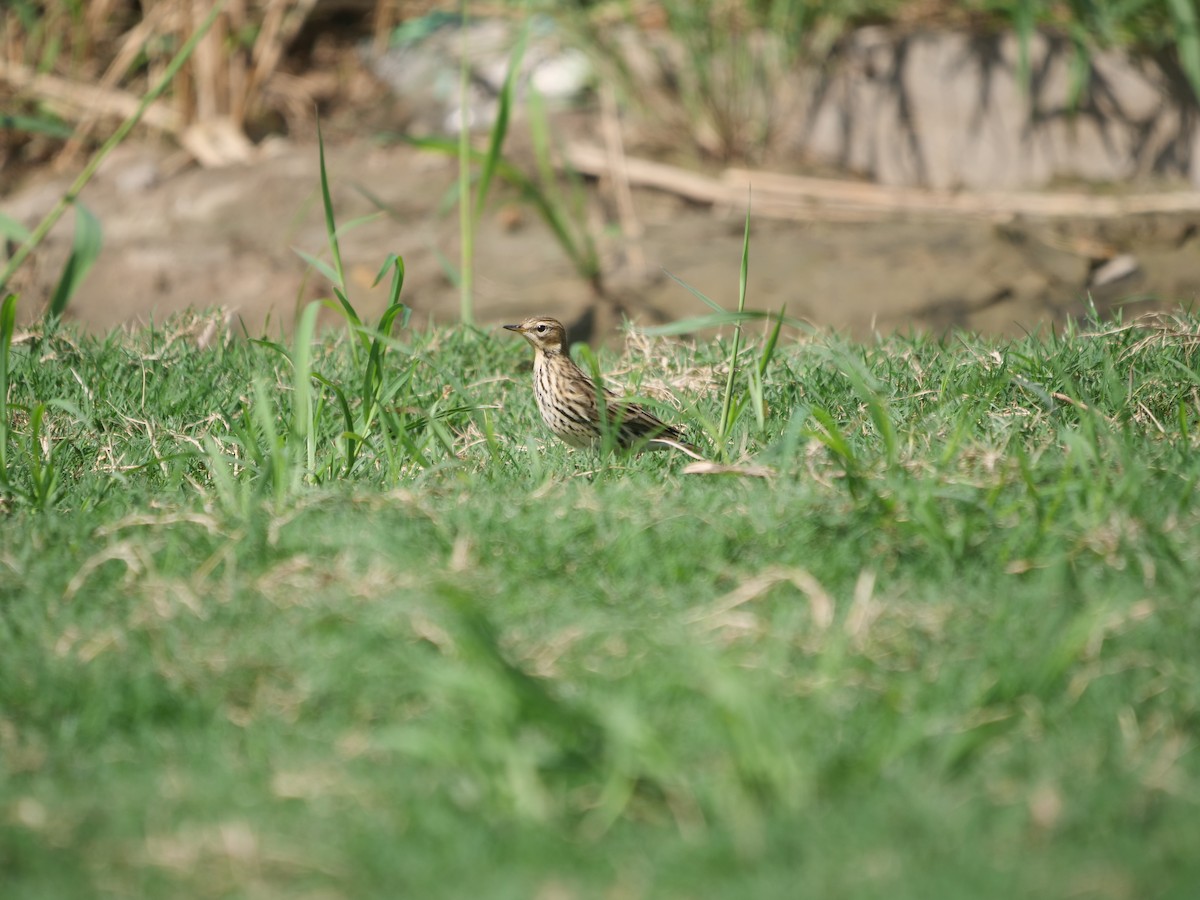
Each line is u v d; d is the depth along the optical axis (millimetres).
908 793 6684
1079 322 18219
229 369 14070
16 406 11688
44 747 7430
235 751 7332
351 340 13734
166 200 22484
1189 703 7340
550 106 24859
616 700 7395
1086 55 22797
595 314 18969
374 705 7613
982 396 12352
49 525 10062
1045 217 21875
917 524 9258
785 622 8258
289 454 11406
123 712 7656
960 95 23594
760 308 18875
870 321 18484
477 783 6910
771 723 6820
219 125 24375
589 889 6191
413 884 6250
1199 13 23109
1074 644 7430
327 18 27141
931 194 22781
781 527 9438
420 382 13656
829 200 22719
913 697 7480
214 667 8008
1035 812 6480
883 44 23953
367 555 9227
